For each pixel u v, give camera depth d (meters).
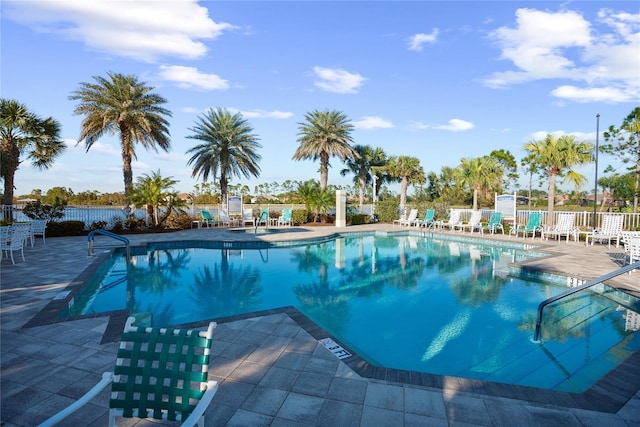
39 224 11.77
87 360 3.43
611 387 3.02
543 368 4.07
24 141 14.70
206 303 6.57
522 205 36.44
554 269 7.88
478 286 7.68
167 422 2.51
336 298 6.88
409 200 37.12
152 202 16.00
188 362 1.84
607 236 11.52
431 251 12.45
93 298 6.81
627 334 4.95
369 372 3.27
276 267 9.63
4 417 2.51
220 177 21.27
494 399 2.83
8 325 4.34
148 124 15.86
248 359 3.51
